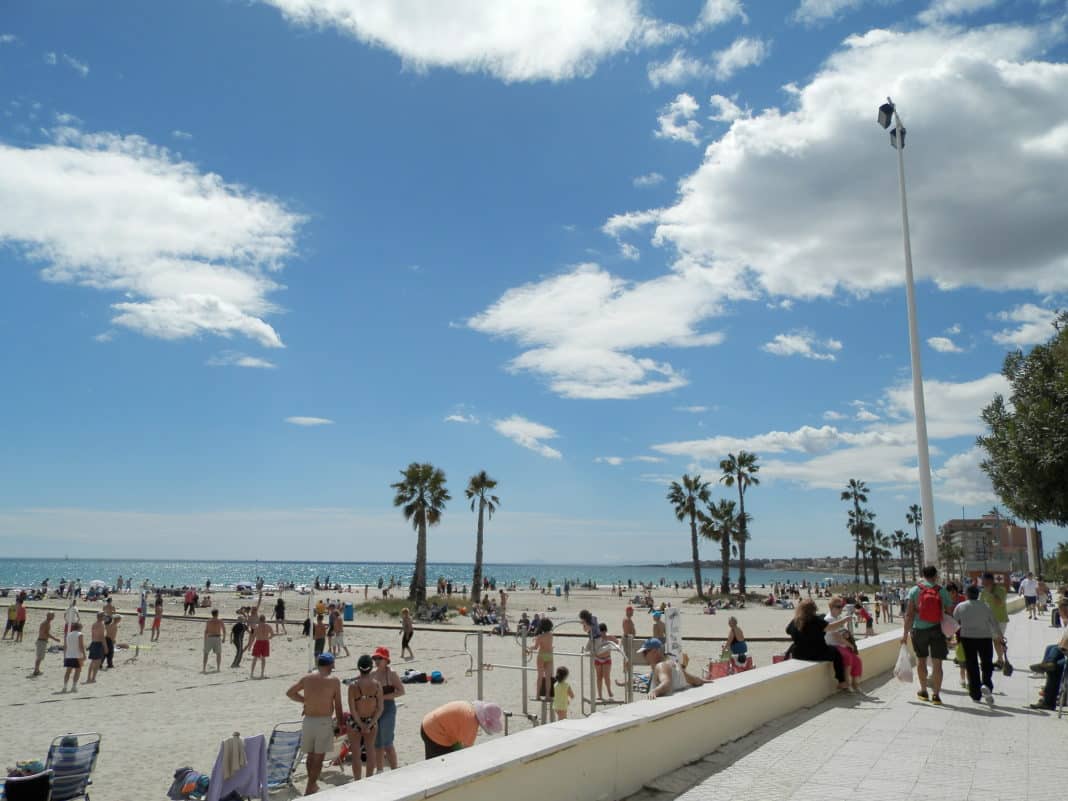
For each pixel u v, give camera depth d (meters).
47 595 62.97
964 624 8.86
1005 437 12.51
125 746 11.66
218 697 16.45
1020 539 91.81
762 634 29.42
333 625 25.14
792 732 7.12
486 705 7.88
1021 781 5.41
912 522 108.94
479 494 51.75
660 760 5.59
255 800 8.38
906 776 5.56
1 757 11.09
